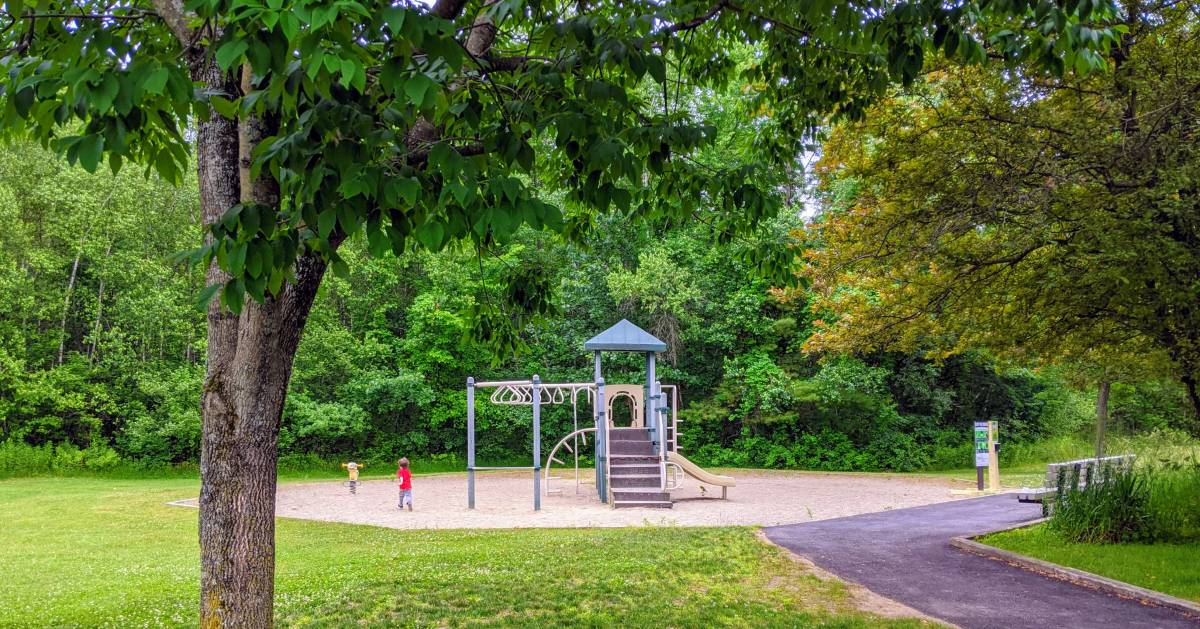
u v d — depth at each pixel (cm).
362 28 326
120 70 276
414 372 2905
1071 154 787
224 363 414
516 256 2820
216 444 408
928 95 898
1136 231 719
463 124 432
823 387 2648
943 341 1088
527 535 1146
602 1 653
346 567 877
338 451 3045
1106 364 1034
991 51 807
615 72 564
